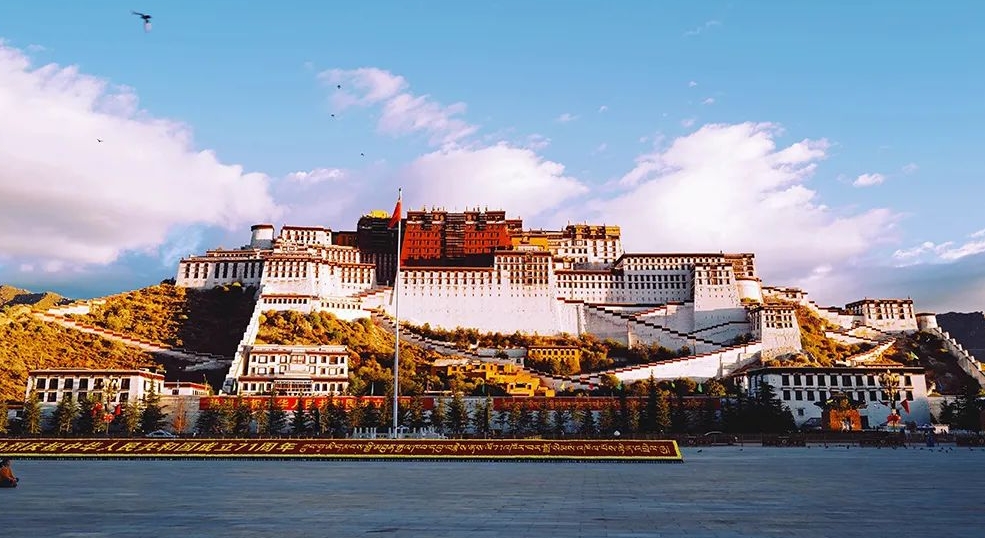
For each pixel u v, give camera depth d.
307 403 161.75
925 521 27.95
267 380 191.25
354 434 147.00
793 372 171.00
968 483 46.25
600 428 155.12
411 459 76.88
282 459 78.00
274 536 23.88
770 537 23.77
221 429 149.62
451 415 156.25
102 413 149.88
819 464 68.75
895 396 163.38
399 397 161.50
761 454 91.00
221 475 54.22
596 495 37.97
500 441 86.44
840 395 156.88
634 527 26.03
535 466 66.75
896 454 90.56
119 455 80.06
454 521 27.58
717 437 126.38
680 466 66.06
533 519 28.12
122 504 33.75
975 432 144.38
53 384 164.50
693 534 24.38
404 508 31.86
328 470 60.44
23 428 146.38
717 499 36.06
